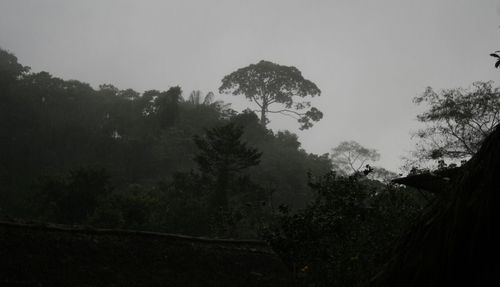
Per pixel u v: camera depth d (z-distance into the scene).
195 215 28.34
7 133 51.41
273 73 64.31
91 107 60.34
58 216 29.70
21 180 45.91
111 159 51.78
